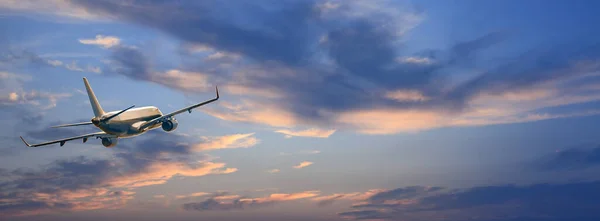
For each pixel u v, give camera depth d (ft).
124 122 313.53
